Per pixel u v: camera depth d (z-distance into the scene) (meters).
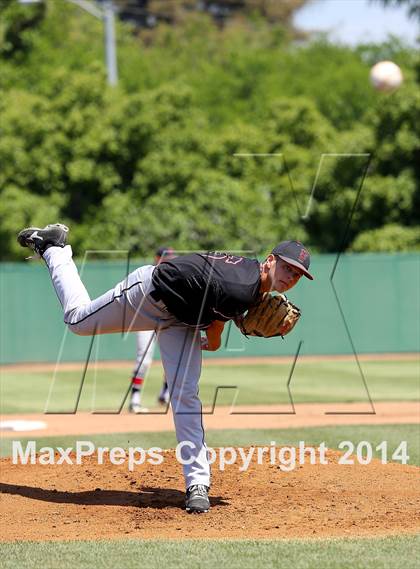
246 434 28.86
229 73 123.06
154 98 75.69
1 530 17.06
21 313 64.31
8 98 77.06
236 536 16.34
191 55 145.25
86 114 73.06
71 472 22.20
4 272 64.19
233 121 105.25
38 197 72.75
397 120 71.31
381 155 71.38
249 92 117.12
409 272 65.56
